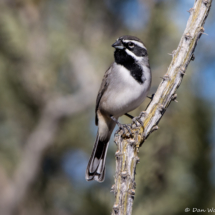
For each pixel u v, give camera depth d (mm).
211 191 8734
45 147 11492
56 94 11766
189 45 7328
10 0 11133
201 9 7355
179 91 9617
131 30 11469
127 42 10016
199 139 8992
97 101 10789
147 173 9211
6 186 11273
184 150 9211
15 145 11461
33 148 11445
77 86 12125
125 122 10750
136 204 9062
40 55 11047
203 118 9172
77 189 10820
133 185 6770
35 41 11000
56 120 11617
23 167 11320
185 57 7328
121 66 10117
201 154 8906
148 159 9305
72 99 11812
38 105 11680
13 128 11461
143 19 11203
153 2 10672
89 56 11586
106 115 10734
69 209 10805
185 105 9453
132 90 9945
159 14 10602
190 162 9023
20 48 10828
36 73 11125
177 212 8742
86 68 11695
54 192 11062
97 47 11422
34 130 11719
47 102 11672
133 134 7031
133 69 9969
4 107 11281
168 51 10930
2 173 11305
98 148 10594
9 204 11148
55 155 11781
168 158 9266
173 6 10625
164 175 9211
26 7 11094
